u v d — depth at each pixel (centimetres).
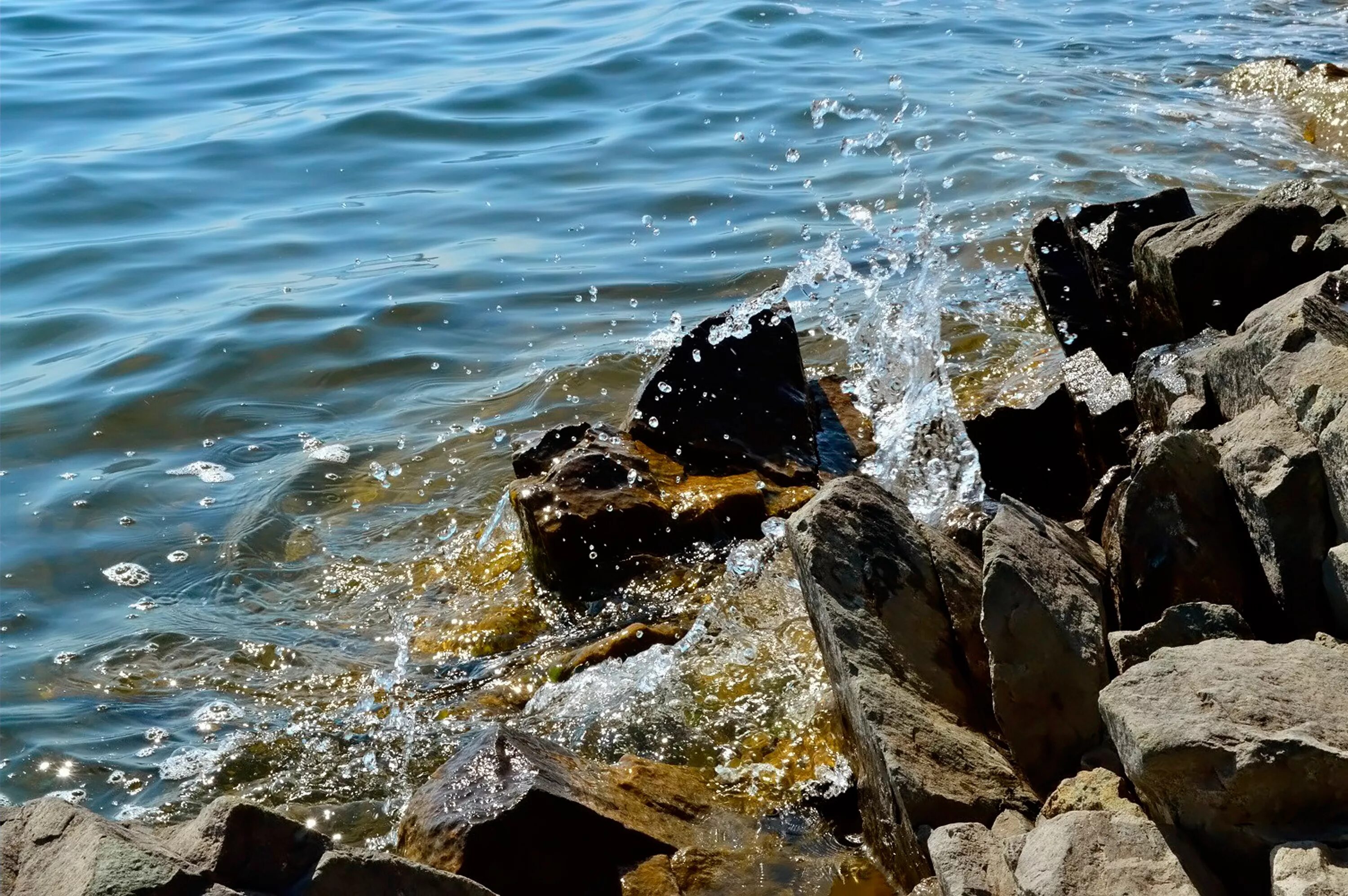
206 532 615
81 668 561
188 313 781
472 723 534
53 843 436
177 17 1470
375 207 940
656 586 571
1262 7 1374
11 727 540
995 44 1252
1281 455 465
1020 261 771
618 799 489
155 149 1055
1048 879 418
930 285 734
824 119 1051
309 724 539
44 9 1498
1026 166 918
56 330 769
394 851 496
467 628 567
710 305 764
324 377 707
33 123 1120
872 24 1338
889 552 495
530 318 762
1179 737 420
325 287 809
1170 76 1127
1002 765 462
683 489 595
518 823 474
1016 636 464
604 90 1157
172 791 520
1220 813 419
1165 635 456
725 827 490
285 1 1533
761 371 627
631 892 473
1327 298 502
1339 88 989
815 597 491
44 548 609
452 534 610
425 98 1150
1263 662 432
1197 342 552
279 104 1159
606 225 885
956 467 592
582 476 587
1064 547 486
